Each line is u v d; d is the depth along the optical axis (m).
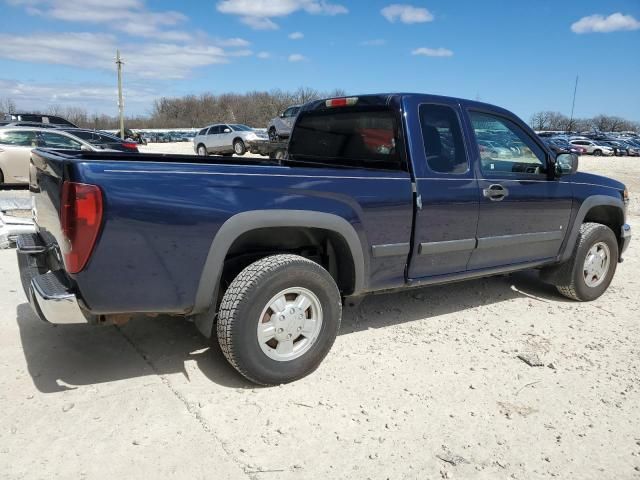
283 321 3.39
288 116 23.70
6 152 12.51
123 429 2.92
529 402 3.43
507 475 2.73
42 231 3.57
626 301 5.60
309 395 3.37
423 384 3.59
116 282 2.93
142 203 2.91
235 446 2.83
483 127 4.54
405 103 4.09
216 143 25.98
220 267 3.18
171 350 3.89
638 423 3.25
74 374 3.50
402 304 5.20
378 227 3.82
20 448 2.73
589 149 49.78
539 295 5.70
